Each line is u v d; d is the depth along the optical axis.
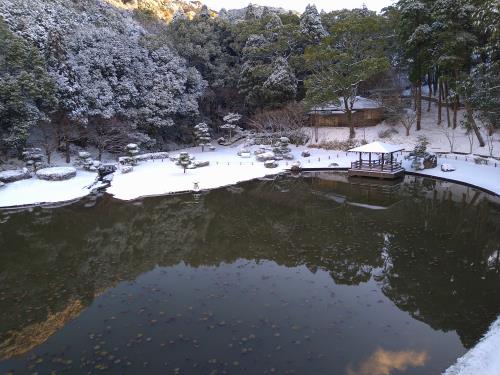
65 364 9.88
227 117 49.72
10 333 11.52
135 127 41.59
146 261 17.02
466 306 12.57
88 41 39.31
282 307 12.59
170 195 28.27
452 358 9.99
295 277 14.95
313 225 21.50
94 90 37.47
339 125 51.06
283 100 48.31
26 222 22.84
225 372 9.39
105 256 17.80
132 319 12.00
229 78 53.56
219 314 12.19
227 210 24.95
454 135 42.34
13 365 9.90
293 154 42.69
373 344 10.58
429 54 40.34
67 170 30.75
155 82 44.88
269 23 54.66
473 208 23.75
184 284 14.49
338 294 13.52
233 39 56.94
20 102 30.56
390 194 28.17
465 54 37.03
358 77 42.75
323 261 16.47
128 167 33.69
